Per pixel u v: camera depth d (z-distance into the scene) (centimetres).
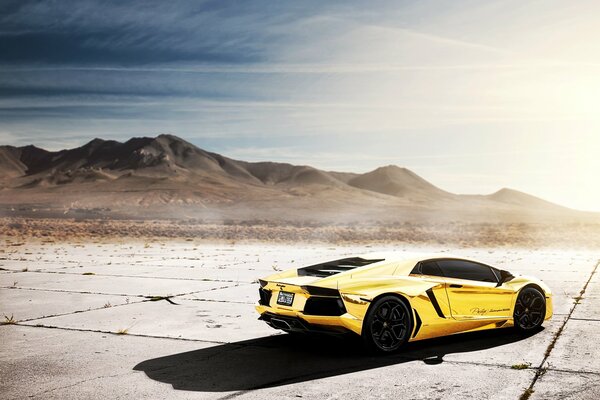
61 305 1163
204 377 661
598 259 2469
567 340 841
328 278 755
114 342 837
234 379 653
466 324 820
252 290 1380
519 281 889
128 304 1175
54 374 674
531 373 671
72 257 2469
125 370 690
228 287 1437
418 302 779
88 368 699
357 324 732
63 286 1462
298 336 874
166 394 601
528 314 879
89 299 1244
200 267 1995
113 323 975
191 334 889
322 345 816
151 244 3869
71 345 818
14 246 3400
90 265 2067
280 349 793
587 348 791
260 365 712
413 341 826
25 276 1695
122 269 1914
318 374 671
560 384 627
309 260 2309
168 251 2975
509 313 862
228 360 736
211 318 1020
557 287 1451
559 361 722
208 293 1331
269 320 797
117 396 595
